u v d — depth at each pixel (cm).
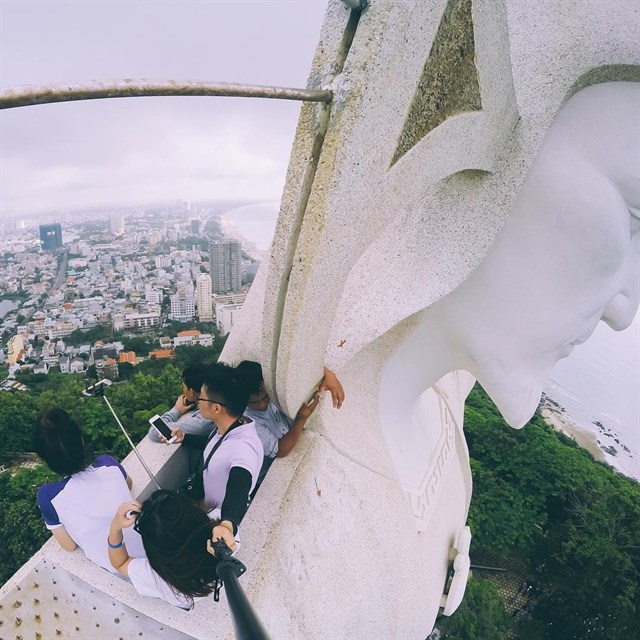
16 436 2314
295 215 147
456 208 244
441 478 395
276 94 116
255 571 205
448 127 175
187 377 231
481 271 275
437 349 321
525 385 319
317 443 257
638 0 199
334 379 232
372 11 125
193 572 154
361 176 148
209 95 102
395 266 262
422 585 346
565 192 244
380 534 293
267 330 181
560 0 195
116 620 179
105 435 2156
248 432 194
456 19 153
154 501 158
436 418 427
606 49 206
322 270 160
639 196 252
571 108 235
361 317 258
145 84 90
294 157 142
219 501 192
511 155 224
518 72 200
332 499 257
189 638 175
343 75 129
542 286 272
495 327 292
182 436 233
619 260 271
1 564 1377
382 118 142
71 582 186
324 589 238
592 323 305
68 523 184
